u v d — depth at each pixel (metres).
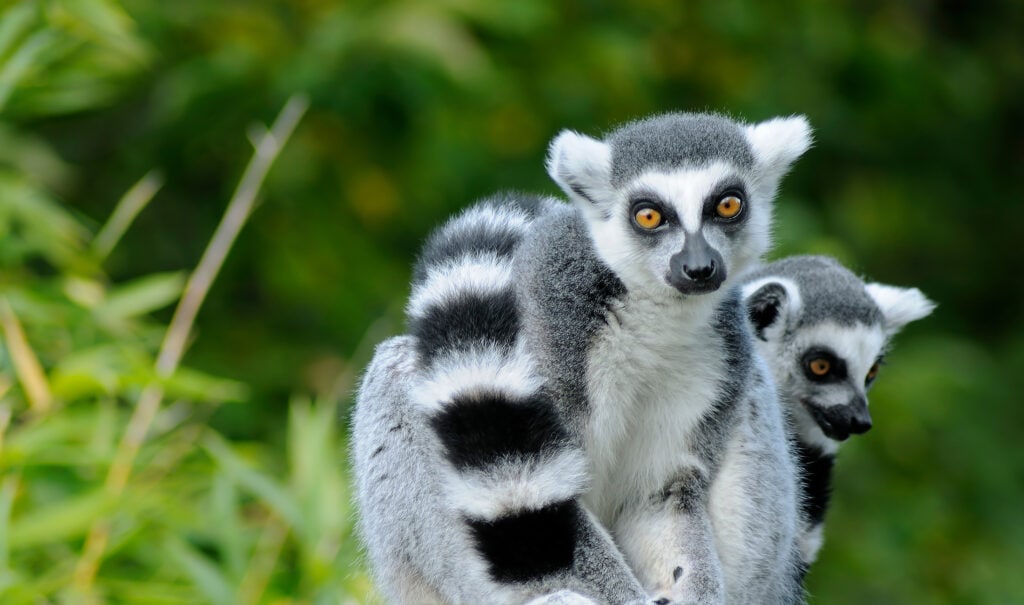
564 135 8.44
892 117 18.77
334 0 15.90
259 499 10.55
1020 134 21.03
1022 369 18.75
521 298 7.63
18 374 9.93
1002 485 16.78
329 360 15.98
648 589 7.64
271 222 16.08
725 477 7.77
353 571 9.27
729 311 7.79
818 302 9.54
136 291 11.08
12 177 11.92
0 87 11.05
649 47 16.97
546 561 7.20
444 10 15.21
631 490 7.82
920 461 16.80
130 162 16.80
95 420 10.10
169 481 10.25
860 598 15.62
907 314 10.41
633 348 7.45
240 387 14.76
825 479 9.69
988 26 20.84
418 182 16.12
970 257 19.97
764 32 17.86
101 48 12.53
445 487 7.41
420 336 7.65
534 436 7.23
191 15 15.94
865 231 18.25
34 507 10.07
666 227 7.76
